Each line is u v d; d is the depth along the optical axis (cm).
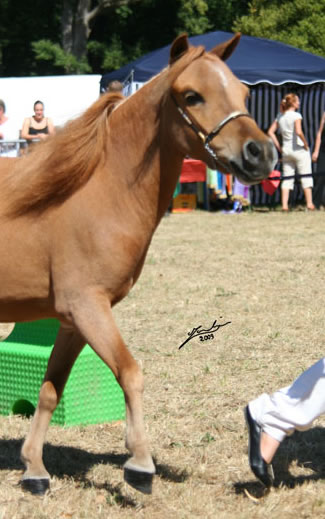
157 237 1405
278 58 1656
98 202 403
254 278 1041
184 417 559
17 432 538
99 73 3644
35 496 434
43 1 3497
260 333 775
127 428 393
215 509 414
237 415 561
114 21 3525
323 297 928
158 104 403
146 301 923
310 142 1838
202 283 1012
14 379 568
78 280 400
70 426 541
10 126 1770
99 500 428
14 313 432
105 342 395
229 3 3528
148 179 407
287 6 2692
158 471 464
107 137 412
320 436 525
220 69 387
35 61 3591
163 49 1606
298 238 1359
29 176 409
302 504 421
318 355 701
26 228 412
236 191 1727
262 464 416
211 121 382
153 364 680
